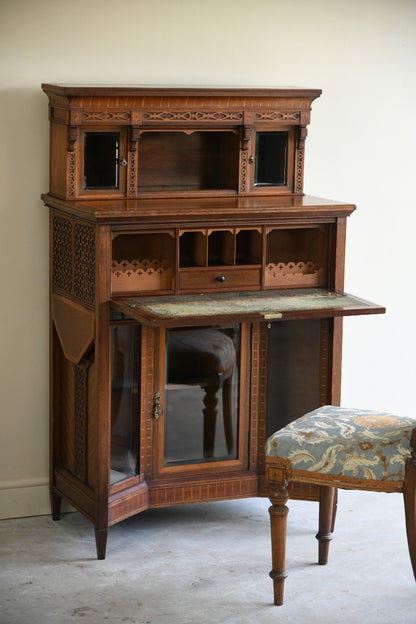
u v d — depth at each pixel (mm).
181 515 4203
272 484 3336
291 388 4062
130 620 3279
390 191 4738
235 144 4070
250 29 4328
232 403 4012
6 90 3949
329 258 3973
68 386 4016
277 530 3348
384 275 4805
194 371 3922
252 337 3984
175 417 3928
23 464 4199
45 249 4105
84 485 3896
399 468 3195
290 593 3492
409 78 4672
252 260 3975
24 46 3951
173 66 4223
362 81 4582
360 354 4828
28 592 3467
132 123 3828
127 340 3770
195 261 3895
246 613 3346
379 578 3629
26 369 4156
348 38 4520
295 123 4086
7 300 4082
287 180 4160
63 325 3951
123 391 3801
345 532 4047
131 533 4004
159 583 3559
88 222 3633
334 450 3246
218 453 4035
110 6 4062
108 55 4102
